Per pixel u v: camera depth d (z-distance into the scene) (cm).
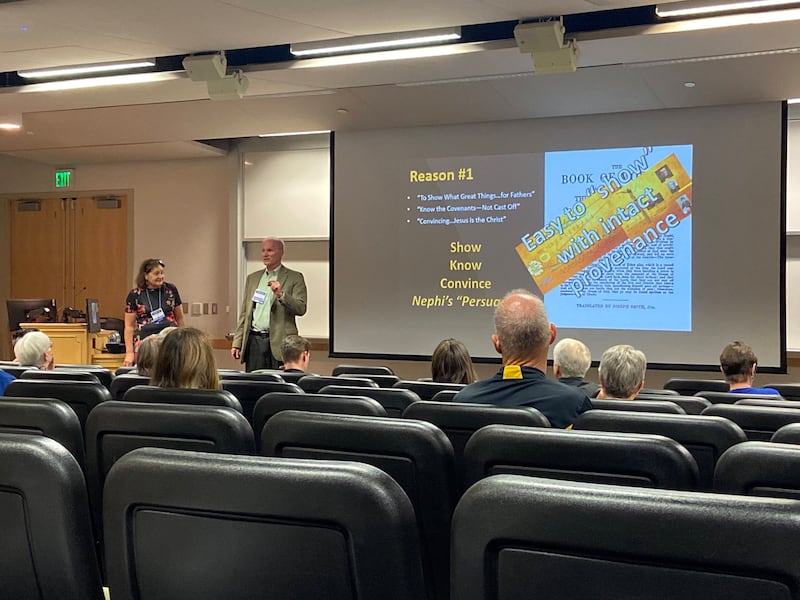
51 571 103
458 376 389
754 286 693
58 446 104
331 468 86
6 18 502
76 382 245
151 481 94
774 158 686
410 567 85
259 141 937
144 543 96
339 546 86
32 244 1062
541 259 765
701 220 710
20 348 402
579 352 365
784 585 68
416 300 806
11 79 666
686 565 71
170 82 638
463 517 80
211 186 987
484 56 567
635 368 302
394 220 812
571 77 624
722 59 571
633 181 733
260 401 218
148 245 1012
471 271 788
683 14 498
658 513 72
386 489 85
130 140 876
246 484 88
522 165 769
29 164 1055
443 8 486
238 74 602
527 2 475
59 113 751
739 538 69
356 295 824
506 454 142
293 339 484
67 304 1047
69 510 101
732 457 124
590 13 527
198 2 474
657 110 723
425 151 801
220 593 92
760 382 747
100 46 565
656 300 727
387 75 621
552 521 76
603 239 744
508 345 246
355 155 824
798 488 119
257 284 695
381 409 205
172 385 266
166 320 667
